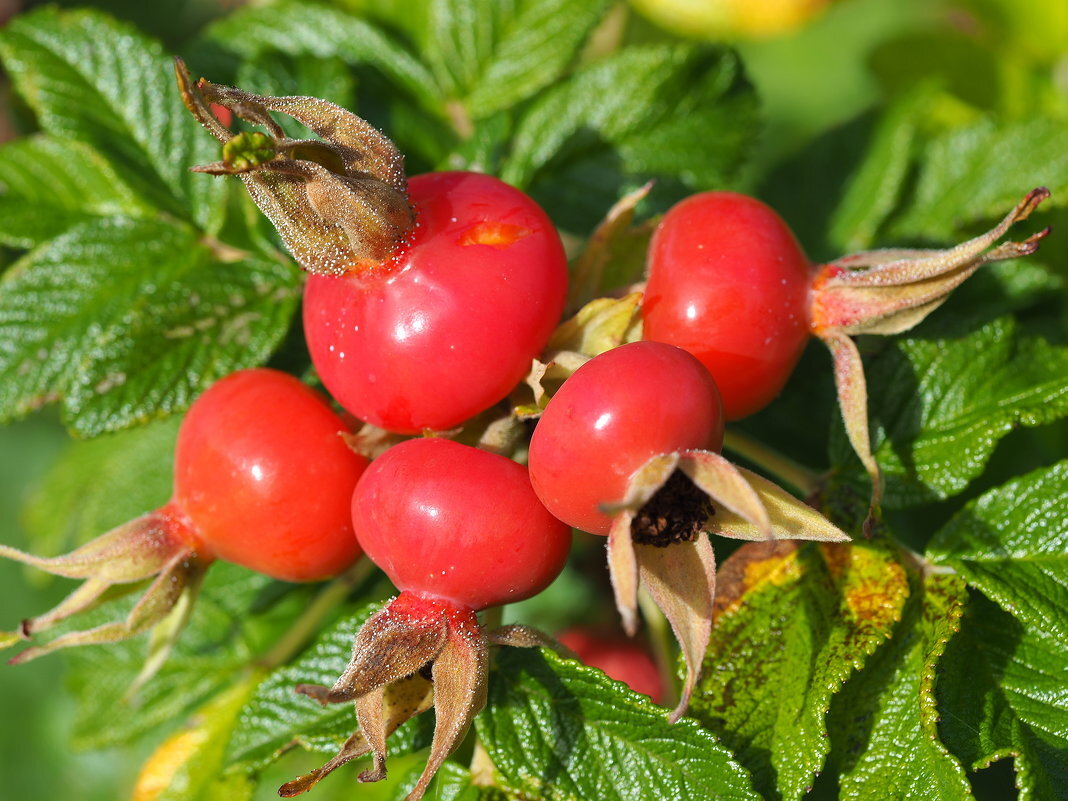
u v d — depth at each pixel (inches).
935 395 9.5
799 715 8.8
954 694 9.0
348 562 9.3
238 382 9.2
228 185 10.1
